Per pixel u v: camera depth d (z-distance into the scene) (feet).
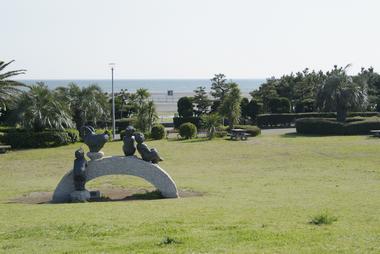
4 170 99.86
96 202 63.52
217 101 198.70
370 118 169.99
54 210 54.39
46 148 133.80
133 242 36.86
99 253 34.01
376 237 37.78
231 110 160.45
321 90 177.27
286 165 99.25
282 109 204.64
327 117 192.13
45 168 101.81
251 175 87.66
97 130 153.38
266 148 125.18
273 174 88.38
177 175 88.84
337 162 101.55
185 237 37.88
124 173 68.80
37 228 42.83
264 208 53.47
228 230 40.83
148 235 39.42
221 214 49.37
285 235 38.45
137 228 42.09
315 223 43.91
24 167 103.40
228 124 172.24
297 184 76.28
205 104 201.87
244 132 145.48
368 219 46.19
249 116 198.18
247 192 69.00
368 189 69.92
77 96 168.04
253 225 43.14
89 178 68.69
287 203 57.67
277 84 229.45
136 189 74.33
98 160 68.69
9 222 46.50
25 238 39.37
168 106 310.86
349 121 169.99
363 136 152.15
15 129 138.82
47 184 81.66
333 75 177.88
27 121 137.69
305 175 86.22
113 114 157.38
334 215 48.32
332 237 37.76
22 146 134.31
